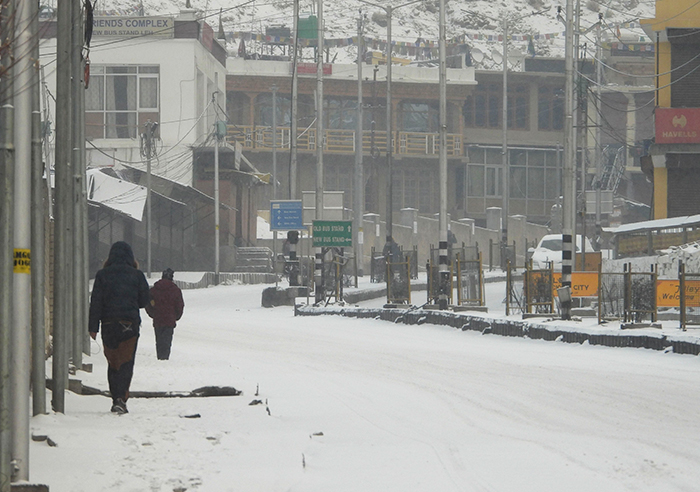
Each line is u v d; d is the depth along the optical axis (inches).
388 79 4229.8
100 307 822.5
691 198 3469.5
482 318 2007.9
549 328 1761.8
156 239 4532.5
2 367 497.7
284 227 3484.3
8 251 506.6
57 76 834.8
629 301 1846.7
